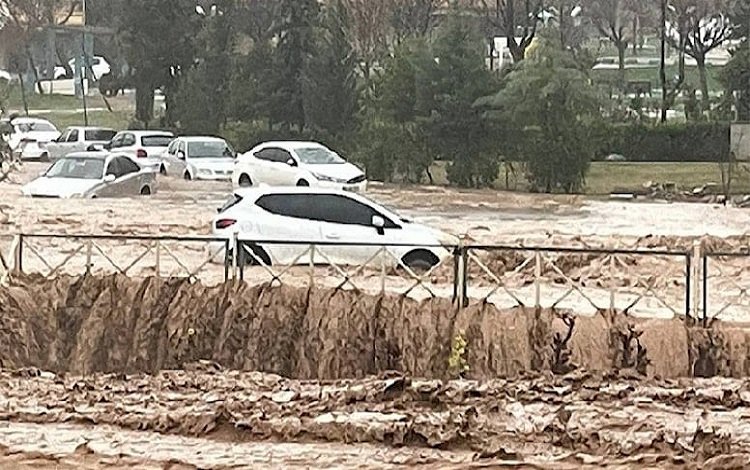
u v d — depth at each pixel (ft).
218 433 64.08
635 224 173.68
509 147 254.68
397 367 99.40
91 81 416.87
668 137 289.33
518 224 169.17
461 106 256.73
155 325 104.32
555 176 249.34
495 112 253.24
